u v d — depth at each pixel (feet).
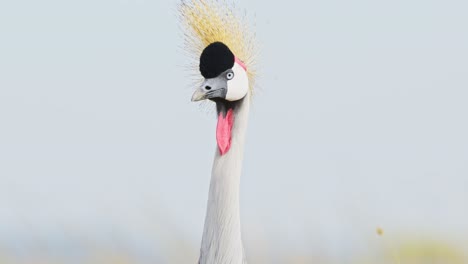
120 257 53.11
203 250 44.75
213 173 44.73
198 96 44.47
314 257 54.54
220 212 44.50
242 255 44.73
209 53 44.57
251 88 46.26
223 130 44.78
